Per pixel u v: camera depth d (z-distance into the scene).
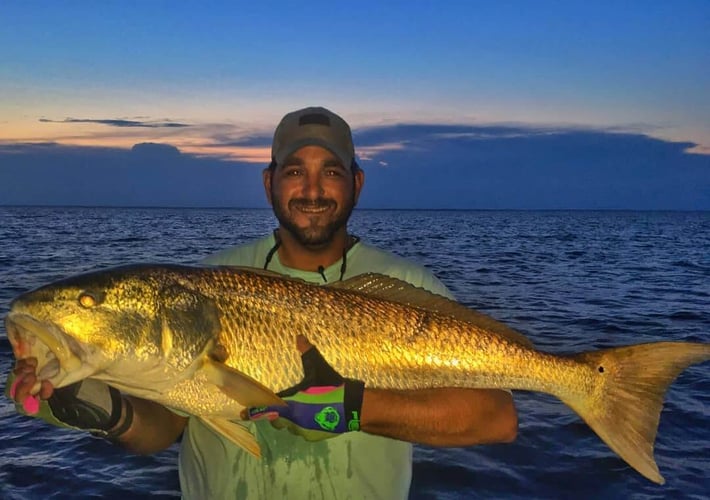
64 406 0.90
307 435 0.92
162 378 0.95
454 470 1.92
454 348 1.04
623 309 4.98
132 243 12.30
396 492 1.03
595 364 1.07
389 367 1.01
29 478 1.84
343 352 1.00
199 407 0.96
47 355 0.91
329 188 1.05
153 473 1.89
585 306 5.14
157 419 1.01
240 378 0.90
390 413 0.92
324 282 1.09
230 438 0.96
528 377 1.06
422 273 1.13
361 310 1.02
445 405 0.94
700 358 1.05
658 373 1.06
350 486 1.01
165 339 0.95
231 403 0.95
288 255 1.10
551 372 1.06
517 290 6.14
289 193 1.05
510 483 1.85
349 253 1.12
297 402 0.91
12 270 6.94
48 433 2.15
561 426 2.23
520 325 4.25
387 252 1.14
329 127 1.06
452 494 1.79
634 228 29.77
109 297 0.94
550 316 4.63
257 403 0.90
